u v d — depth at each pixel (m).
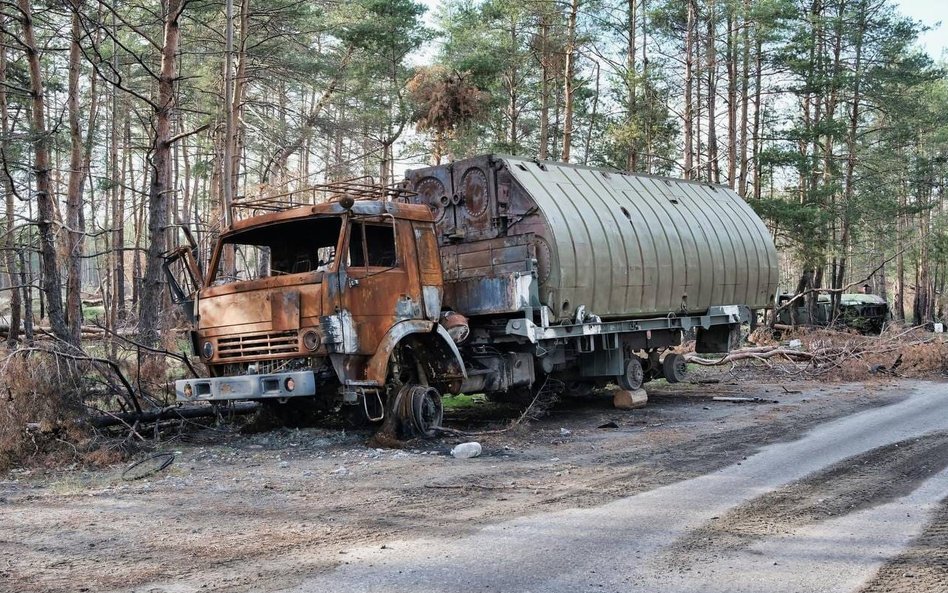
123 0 23.72
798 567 5.08
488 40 31.36
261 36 25.97
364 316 9.52
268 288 9.59
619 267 13.01
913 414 12.21
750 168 35.09
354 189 11.66
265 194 21.77
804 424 11.46
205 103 31.19
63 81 30.02
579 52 29.50
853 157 35.19
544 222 11.90
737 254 16.31
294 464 8.75
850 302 34.53
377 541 5.71
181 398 9.91
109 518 6.42
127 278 55.69
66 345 10.12
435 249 10.61
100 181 27.31
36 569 5.09
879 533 5.87
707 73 33.84
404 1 31.59
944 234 48.72
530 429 11.30
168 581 4.84
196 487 7.60
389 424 9.97
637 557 5.31
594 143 41.28
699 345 17.22
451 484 7.68
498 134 36.56
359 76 33.50
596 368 13.87
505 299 11.27
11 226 18.92
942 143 47.22
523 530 5.99
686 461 8.84
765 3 27.78
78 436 9.22
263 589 4.69
